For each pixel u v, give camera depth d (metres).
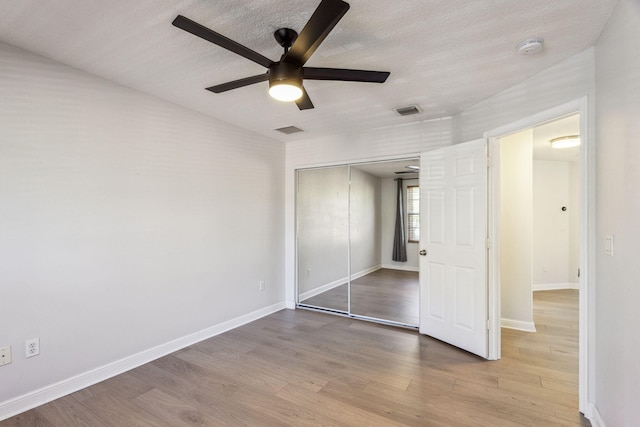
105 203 2.55
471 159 3.01
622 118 1.59
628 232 1.53
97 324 2.50
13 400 2.08
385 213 4.29
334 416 2.07
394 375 2.59
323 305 4.48
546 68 2.32
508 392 2.34
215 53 2.14
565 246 5.73
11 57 2.07
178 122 3.11
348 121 3.59
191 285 3.24
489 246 2.89
